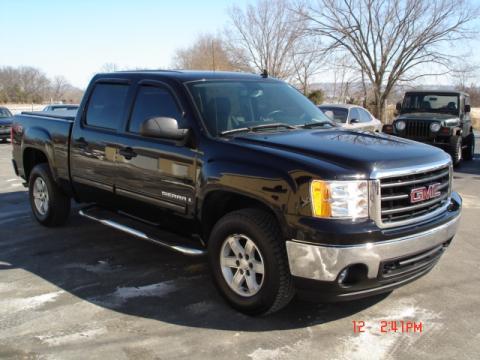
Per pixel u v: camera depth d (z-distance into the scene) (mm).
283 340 3605
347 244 3371
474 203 8305
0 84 79375
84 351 3475
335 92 39062
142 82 4965
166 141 4492
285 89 5316
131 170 4852
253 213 3793
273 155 3729
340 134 4406
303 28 34844
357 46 34281
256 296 3799
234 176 3859
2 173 11617
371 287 3568
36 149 6434
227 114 4461
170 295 4391
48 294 4426
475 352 3453
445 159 4113
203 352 3449
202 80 4730
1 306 4188
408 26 33188
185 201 4340
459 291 4477
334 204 3412
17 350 3488
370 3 33219
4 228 6535
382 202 3523
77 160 5609
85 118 5555
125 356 3408
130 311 4082
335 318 3943
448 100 13695
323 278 3438
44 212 6500
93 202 5703
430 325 3834
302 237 3461
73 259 5336
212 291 4477
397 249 3521
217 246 4059
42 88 80750
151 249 5664
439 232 3826
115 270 5012
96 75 5609
